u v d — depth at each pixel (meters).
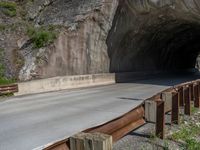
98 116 12.12
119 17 32.28
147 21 33.78
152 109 8.91
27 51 26.14
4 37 26.80
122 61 35.59
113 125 6.62
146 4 30.11
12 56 25.28
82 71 28.77
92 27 29.86
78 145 4.58
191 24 36.47
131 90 23.84
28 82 22.58
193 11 28.81
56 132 9.45
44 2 32.03
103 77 30.52
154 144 8.55
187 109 13.49
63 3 31.84
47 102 17.41
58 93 22.89
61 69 26.67
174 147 8.53
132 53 37.53
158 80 36.09
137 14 32.22
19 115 12.96
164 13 31.34
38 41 26.33
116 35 32.69
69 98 19.25
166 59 51.53
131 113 8.00
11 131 9.83
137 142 8.69
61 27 28.06
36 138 8.79
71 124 10.60
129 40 35.44
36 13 31.08
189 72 64.38
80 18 29.12
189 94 13.45
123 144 8.43
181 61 61.78
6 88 20.62
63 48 27.03
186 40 49.31
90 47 29.72
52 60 26.00
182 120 12.22
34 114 13.05
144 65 42.12
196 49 63.19
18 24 28.91
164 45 45.91
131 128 7.85
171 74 51.38
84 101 17.36
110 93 21.81
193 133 10.47
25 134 9.33
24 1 32.28
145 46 39.91
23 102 17.78
